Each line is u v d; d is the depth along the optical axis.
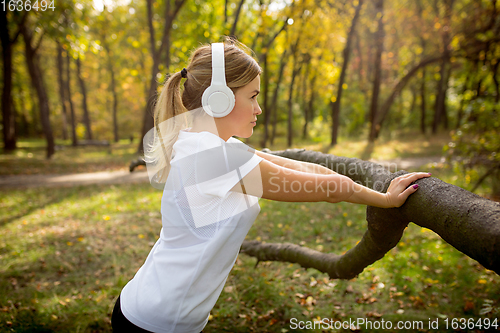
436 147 14.31
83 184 9.52
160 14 15.78
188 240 0.99
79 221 5.79
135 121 35.56
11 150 17.72
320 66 15.77
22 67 22.52
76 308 2.96
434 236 4.27
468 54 12.70
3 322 2.76
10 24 14.40
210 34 14.75
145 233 5.03
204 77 1.01
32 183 9.86
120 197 7.53
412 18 17.30
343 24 14.43
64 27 8.66
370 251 1.57
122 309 1.07
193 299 0.98
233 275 3.48
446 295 2.97
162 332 0.99
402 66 21.34
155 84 13.27
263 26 11.98
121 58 22.50
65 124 28.05
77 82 29.70
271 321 2.70
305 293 3.13
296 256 2.49
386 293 3.06
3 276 3.71
